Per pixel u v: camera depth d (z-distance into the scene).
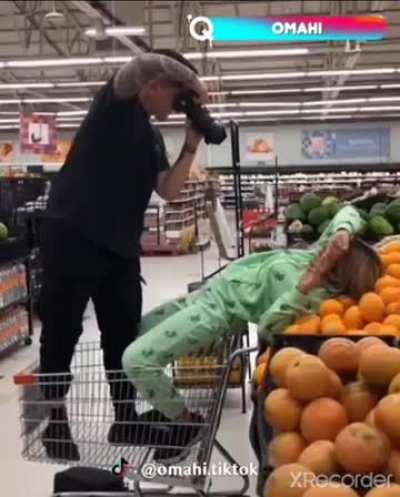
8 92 21.11
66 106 24.44
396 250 2.53
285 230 5.00
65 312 2.87
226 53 13.04
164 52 2.72
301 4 13.32
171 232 17.53
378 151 27.28
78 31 14.01
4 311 6.78
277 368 1.55
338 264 2.11
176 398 2.35
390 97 22.92
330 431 1.40
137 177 2.83
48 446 2.49
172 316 2.41
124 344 2.99
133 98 2.71
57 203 2.83
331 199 4.96
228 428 4.31
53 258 2.84
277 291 2.29
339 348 1.54
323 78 20.75
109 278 2.93
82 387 2.49
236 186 5.17
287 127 27.62
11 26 14.95
